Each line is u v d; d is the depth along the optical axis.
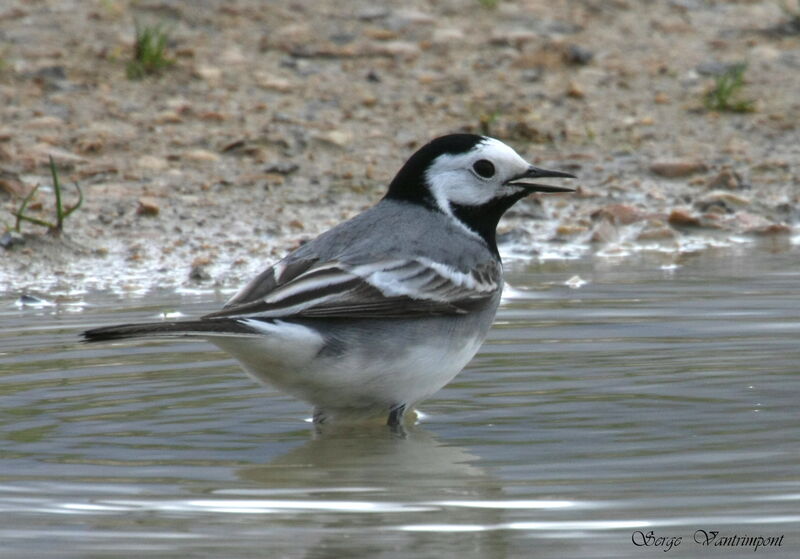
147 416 10.28
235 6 25.91
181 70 23.06
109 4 25.22
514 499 8.13
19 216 16.78
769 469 8.60
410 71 24.17
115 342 12.68
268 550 7.29
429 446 9.55
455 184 11.22
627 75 24.67
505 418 10.17
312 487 8.48
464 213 11.26
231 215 18.28
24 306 14.28
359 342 9.95
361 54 24.59
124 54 23.41
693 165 20.86
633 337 12.52
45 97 21.59
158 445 9.50
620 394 10.70
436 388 10.46
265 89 22.83
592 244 17.84
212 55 23.91
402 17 26.39
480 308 10.65
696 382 10.98
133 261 16.53
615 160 21.36
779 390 10.70
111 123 20.95
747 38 26.62
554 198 19.94
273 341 9.62
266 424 10.20
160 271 16.11
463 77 24.05
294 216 18.34
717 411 10.14
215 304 14.14
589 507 7.92
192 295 14.73
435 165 11.22
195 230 17.69
